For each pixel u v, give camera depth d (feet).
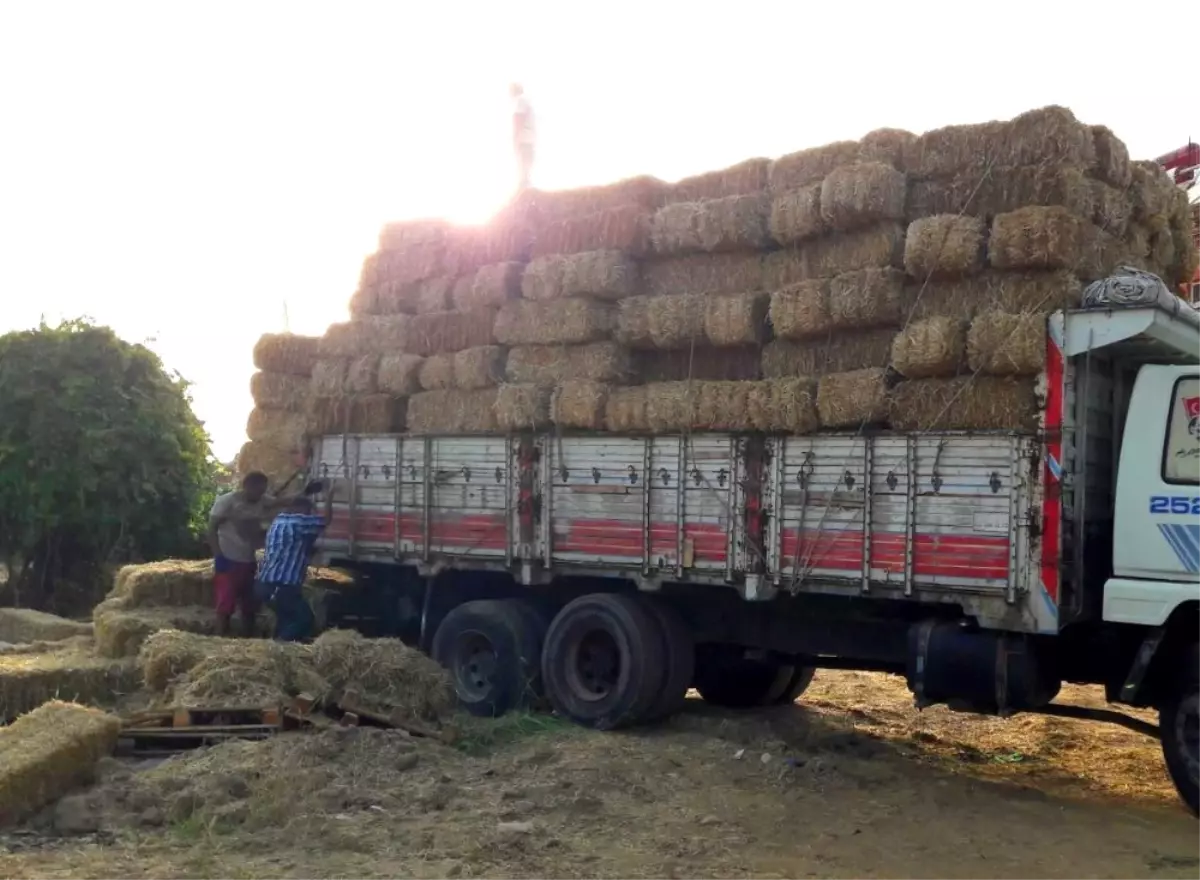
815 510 25.81
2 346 52.21
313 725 25.72
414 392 35.22
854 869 19.27
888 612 26.48
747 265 29.04
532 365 31.65
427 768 24.40
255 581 35.40
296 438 38.58
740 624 29.22
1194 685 22.59
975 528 23.47
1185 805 23.82
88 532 52.34
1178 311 22.67
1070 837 21.29
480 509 32.45
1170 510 22.81
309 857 19.13
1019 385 23.16
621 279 30.12
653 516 28.68
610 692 29.04
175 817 20.81
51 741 21.95
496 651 31.24
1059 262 23.22
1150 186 26.68
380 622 36.45
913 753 28.32
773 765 25.77
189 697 25.86
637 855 19.62
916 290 25.44
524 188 35.22
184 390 57.00
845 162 27.17
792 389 25.96
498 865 18.92
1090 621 23.94
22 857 18.61
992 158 24.86
